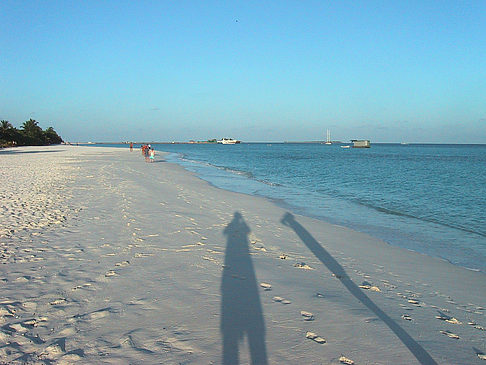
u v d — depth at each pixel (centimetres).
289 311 420
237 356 316
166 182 1934
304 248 772
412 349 347
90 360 301
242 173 3138
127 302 424
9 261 569
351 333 372
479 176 2938
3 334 338
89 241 705
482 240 947
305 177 2845
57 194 1323
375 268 664
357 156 7450
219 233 840
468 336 394
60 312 392
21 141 10569
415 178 2762
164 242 722
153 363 300
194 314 398
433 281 611
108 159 4272
